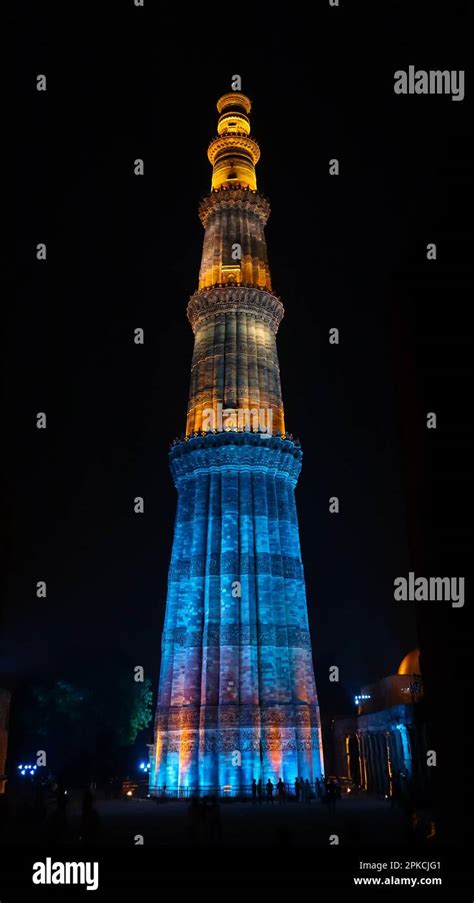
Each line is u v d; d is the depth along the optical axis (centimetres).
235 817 3097
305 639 4806
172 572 5019
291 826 2684
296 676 4616
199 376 5669
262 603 4691
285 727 4344
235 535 4891
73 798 4912
